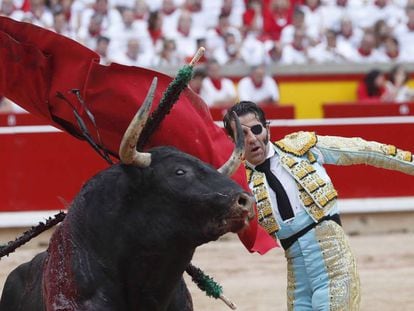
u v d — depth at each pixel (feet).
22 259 60.44
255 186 28.73
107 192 23.94
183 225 23.21
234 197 22.52
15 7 83.82
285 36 88.33
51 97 26.17
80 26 83.35
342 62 86.89
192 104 26.11
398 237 68.80
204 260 59.67
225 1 88.02
